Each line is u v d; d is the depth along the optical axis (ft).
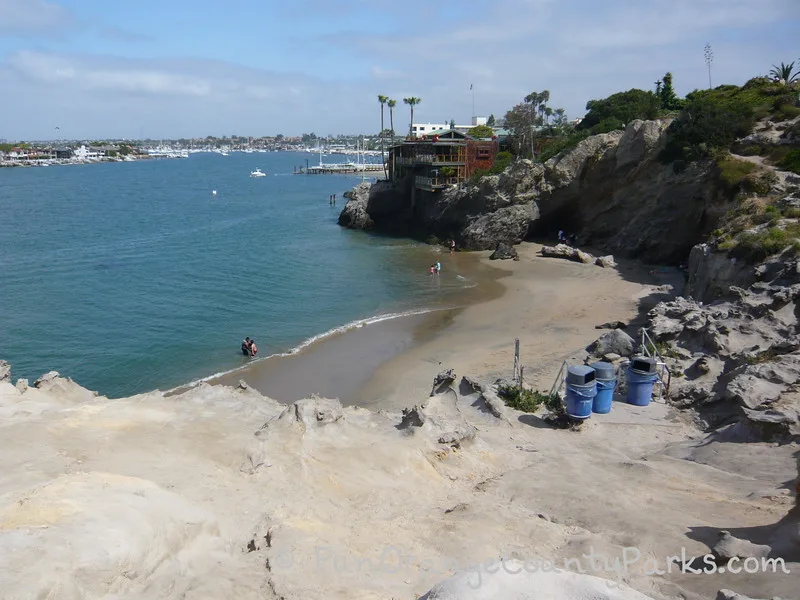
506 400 69.51
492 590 18.90
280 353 114.01
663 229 179.32
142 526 25.23
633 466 48.73
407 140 286.25
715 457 50.88
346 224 278.87
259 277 178.09
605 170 204.95
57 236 253.85
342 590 25.12
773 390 60.08
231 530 30.71
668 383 69.56
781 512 35.45
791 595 23.22
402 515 37.01
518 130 278.87
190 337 124.47
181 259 205.46
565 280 165.78
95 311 143.43
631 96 266.77
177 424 44.45
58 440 38.63
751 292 91.50
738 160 158.20
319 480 39.65
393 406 87.86
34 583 19.15
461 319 132.46
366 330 126.62
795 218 117.60
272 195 447.83
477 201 224.94
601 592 18.99
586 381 60.80
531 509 39.93
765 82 200.75
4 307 146.10
